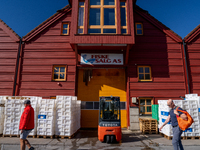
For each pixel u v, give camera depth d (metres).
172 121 5.39
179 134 5.19
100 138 7.71
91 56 12.32
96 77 12.72
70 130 8.66
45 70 12.38
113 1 11.76
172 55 12.67
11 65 12.48
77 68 12.57
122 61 12.33
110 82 12.66
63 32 13.14
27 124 5.80
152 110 11.49
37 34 12.91
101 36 11.05
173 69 12.45
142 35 12.84
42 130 8.55
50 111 8.70
